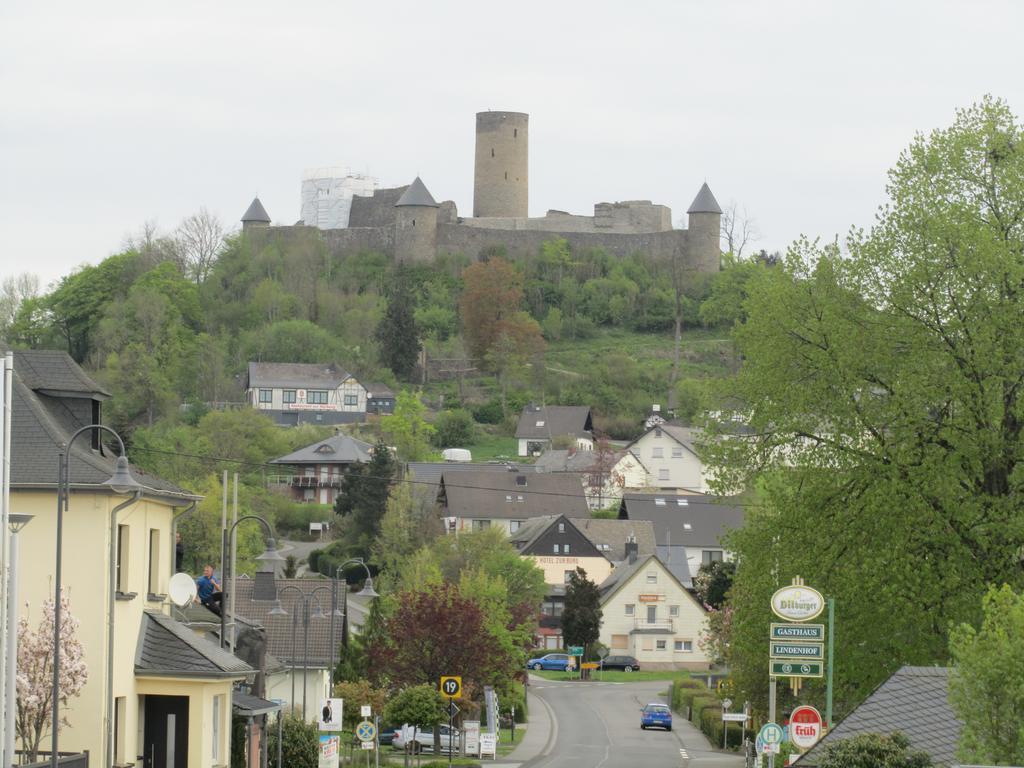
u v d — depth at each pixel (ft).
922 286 333.21
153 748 278.67
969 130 353.10
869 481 327.47
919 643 317.01
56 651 212.23
